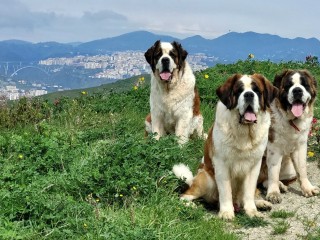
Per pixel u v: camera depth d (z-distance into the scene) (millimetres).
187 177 4285
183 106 5277
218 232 3738
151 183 4102
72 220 3559
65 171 4270
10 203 3646
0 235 3352
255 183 4137
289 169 4609
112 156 4441
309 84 4348
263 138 4051
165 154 4484
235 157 4051
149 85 7457
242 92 3932
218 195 4258
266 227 3918
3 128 6137
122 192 4039
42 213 3629
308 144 5441
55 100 6879
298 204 4320
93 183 4074
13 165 4363
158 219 3742
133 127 5918
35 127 5672
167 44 5223
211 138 4184
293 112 4273
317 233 3797
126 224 3602
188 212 3957
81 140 5250
